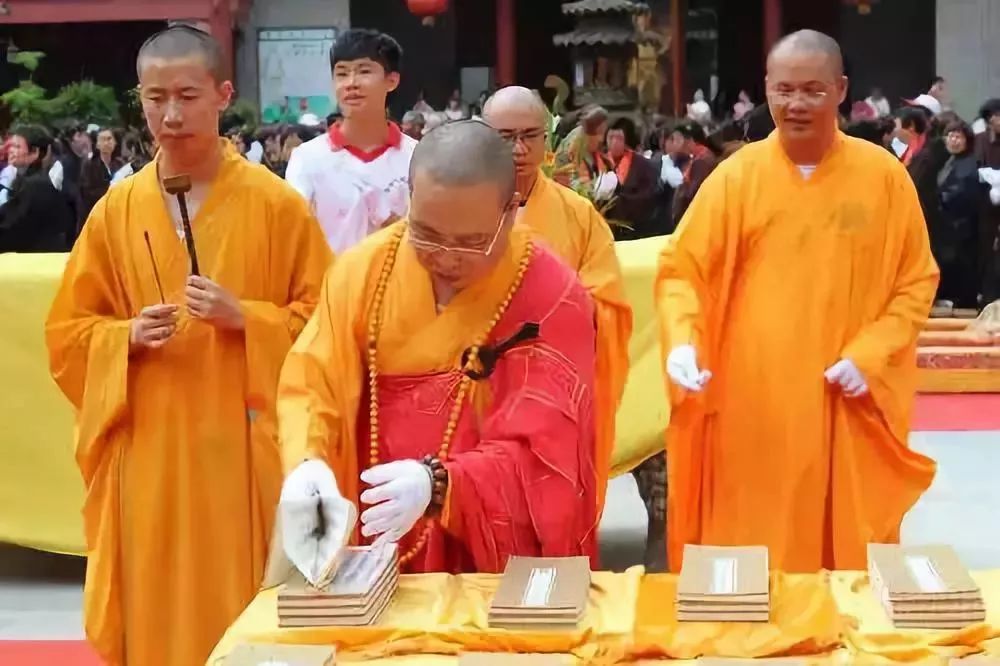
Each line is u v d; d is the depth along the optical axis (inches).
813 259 156.5
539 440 101.6
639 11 512.1
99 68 784.9
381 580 92.3
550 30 866.8
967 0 747.4
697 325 155.2
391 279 104.6
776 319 156.9
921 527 239.1
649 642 85.5
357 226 193.9
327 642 87.1
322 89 743.7
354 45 192.4
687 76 832.3
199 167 136.3
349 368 105.3
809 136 154.6
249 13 739.4
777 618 89.3
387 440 104.4
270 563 94.0
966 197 431.8
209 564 137.9
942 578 90.4
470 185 96.0
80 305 140.1
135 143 477.4
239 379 137.0
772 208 157.2
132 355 136.6
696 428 161.5
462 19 854.5
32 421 210.1
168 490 137.6
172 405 136.8
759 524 159.3
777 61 154.5
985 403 352.5
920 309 157.8
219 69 134.9
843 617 89.0
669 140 457.4
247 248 136.9
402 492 94.4
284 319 135.9
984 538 231.6
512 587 92.2
